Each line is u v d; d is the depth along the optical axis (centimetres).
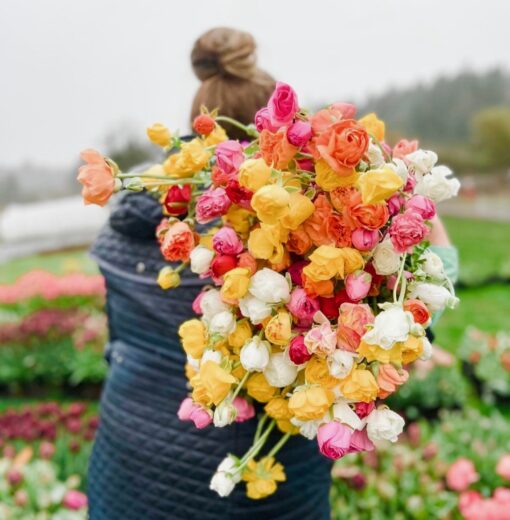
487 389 482
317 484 146
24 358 518
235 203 108
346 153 94
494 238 1566
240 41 147
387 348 96
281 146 99
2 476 288
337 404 103
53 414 360
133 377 144
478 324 761
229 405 108
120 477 144
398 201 104
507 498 239
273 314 106
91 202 108
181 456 138
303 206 98
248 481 123
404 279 102
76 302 669
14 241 1798
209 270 112
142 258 139
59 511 265
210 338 110
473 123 3048
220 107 146
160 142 118
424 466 277
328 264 98
